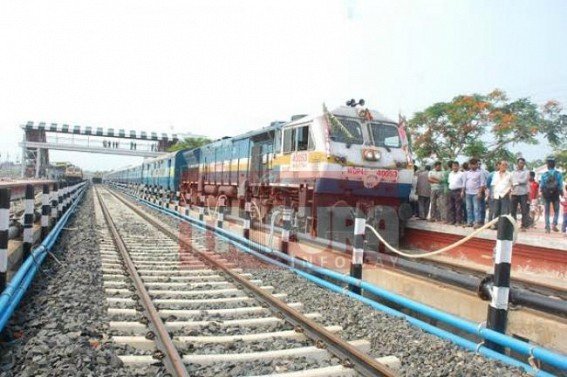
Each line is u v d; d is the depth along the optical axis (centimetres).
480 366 539
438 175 1348
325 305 780
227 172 2178
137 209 2717
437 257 1234
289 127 1438
